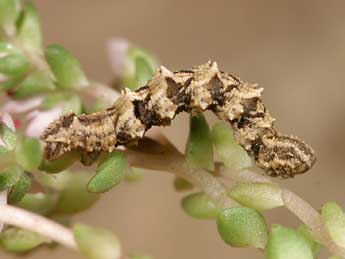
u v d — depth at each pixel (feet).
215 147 0.25
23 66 0.27
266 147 0.25
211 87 0.25
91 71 0.69
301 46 0.72
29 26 0.28
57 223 0.25
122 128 0.25
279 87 0.70
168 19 0.72
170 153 0.25
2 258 0.36
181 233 0.62
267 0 0.73
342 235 0.23
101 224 0.62
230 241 0.23
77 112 0.27
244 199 0.24
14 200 0.24
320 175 0.66
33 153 0.24
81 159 0.25
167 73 0.25
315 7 0.73
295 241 0.22
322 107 0.69
